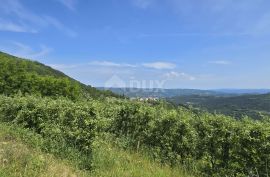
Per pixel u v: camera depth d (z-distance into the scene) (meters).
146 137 11.47
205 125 9.97
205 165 9.62
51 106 12.22
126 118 12.36
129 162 10.23
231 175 9.22
